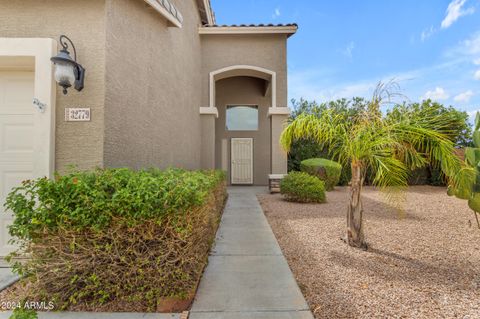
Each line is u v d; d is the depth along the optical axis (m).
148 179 2.91
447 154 3.87
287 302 2.83
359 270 3.59
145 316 2.64
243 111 13.22
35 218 2.61
